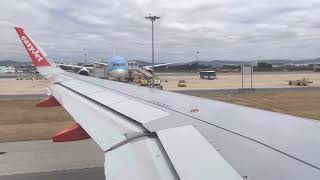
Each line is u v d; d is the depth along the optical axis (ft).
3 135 90.94
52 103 48.75
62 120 115.24
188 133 19.25
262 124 18.62
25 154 70.79
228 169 13.62
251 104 153.79
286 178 11.83
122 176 16.30
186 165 15.11
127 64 289.74
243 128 18.31
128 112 28.76
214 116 22.13
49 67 69.41
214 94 199.21
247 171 13.06
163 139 19.45
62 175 57.00
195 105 27.37
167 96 35.47
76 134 29.94
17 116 124.67
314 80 342.44
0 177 56.65
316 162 12.60
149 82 270.87
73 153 70.28
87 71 281.13
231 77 426.10
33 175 57.31
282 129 17.15
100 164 62.44
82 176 56.24
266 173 12.53
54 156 68.59
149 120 24.47
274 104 153.48
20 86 279.49
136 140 20.79
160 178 14.90
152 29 189.06
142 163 17.06
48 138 85.66
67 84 55.57
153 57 190.70
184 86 263.29
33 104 157.58
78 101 38.73
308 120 18.99
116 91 42.60
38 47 67.67
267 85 273.13
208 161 14.87
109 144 21.70
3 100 174.91
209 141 17.21
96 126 26.61
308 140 14.98
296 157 13.29
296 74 517.14
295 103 156.66
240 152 14.98
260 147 15.08
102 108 32.65
